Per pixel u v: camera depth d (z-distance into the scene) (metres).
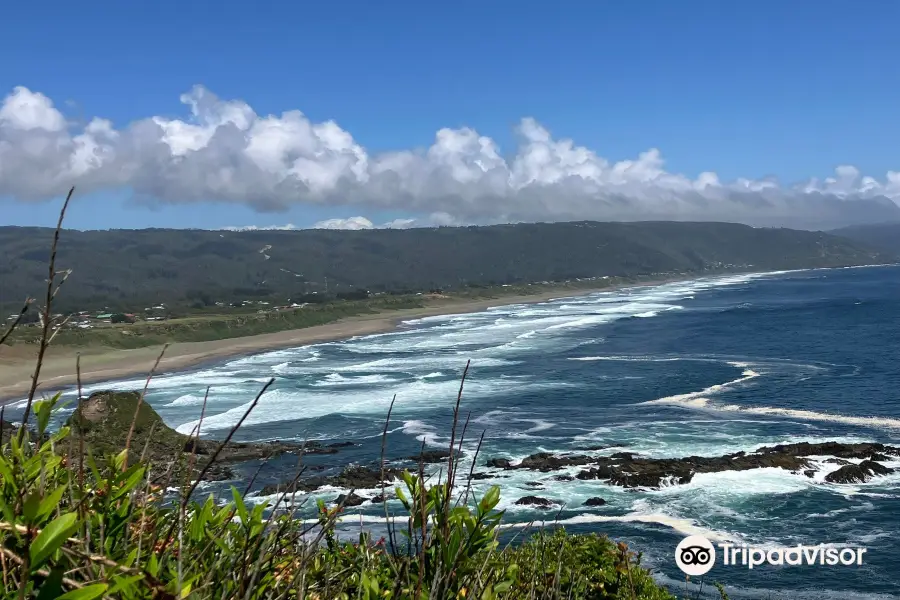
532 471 25.72
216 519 2.45
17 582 1.62
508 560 3.65
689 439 29.66
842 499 22.05
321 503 3.05
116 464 2.37
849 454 26.06
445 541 2.36
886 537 19.20
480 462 27.28
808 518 20.73
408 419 35.94
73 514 1.52
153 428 2.57
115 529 2.16
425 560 2.45
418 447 29.94
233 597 2.04
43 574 1.63
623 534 20.06
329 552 3.01
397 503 20.78
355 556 3.01
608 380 45.72
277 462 24.61
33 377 2.05
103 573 1.76
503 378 48.41
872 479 23.59
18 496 1.85
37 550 1.48
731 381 43.22
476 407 38.59
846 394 37.81
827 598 16.16
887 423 31.14
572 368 51.81
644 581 6.22
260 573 2.23
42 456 2.13
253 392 46.31
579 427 32.84
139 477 2.26
